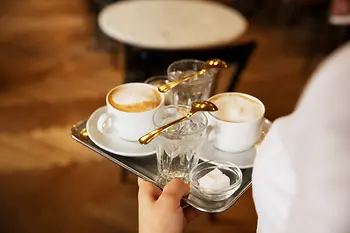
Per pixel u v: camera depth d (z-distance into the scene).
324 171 0.47
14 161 2.20
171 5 2.46
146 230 0.74
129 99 0.92
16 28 3.65
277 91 2.85
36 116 2.53
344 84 0.44
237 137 0.88
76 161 2.21
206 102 0.87
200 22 2.23
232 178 0.84
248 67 3.12
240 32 2.14
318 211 0.48
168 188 0.77
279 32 3.63
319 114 0.47
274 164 0.61
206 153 0.91
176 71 1.05
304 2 3.36
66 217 1.91
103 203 1.99
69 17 3.87
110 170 2.16
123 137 0.93
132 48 1.61
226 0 4.05
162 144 0.84
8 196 2.00
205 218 1.90
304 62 3.20
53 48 3.34
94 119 0.99
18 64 3.10
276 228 0.63
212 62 1.02
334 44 3.39
